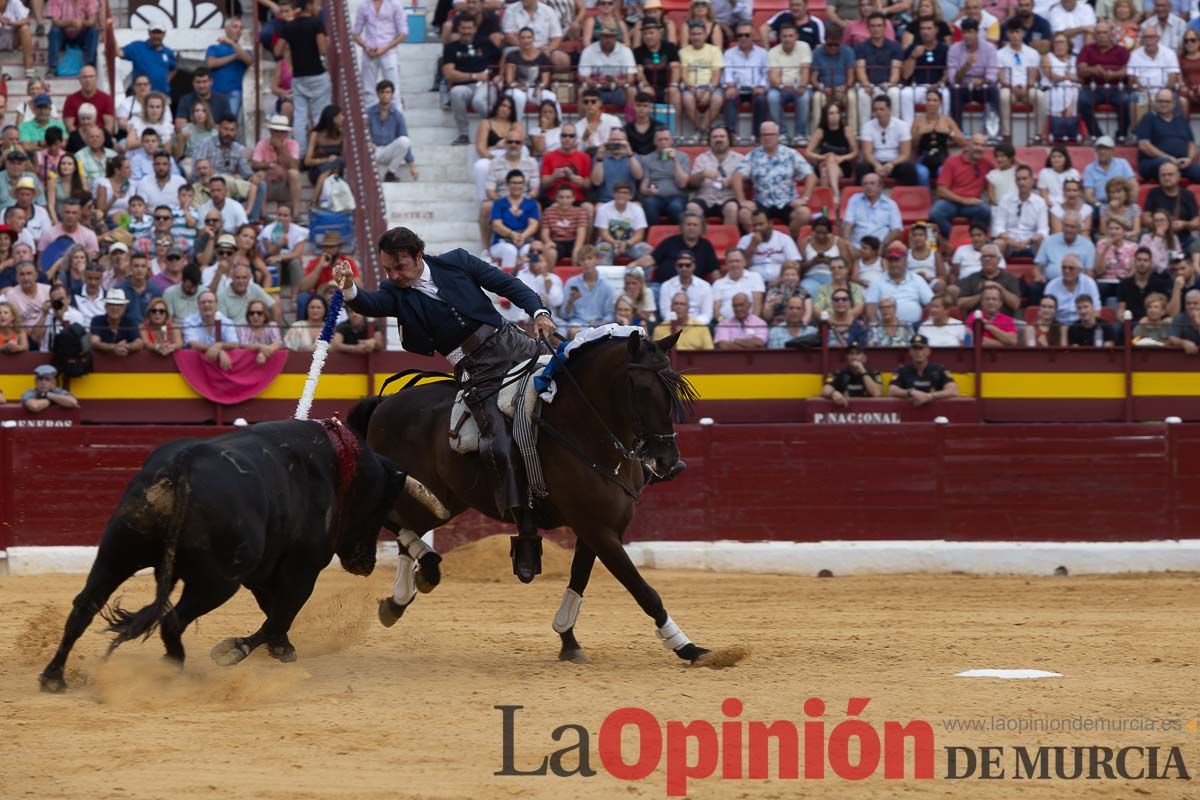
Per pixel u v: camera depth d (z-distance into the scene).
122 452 57.00
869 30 75.56
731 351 60.38
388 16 73.62
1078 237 66.88
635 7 77.88
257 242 64.50
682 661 34.66
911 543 59.00
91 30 76.25
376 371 59.41
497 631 40.31
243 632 39.47
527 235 66.38
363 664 34.06
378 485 32.78
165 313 58.75
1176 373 61.56
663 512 58.91
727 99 73.00
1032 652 36.34
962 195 69.56
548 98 71.56
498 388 34.44
